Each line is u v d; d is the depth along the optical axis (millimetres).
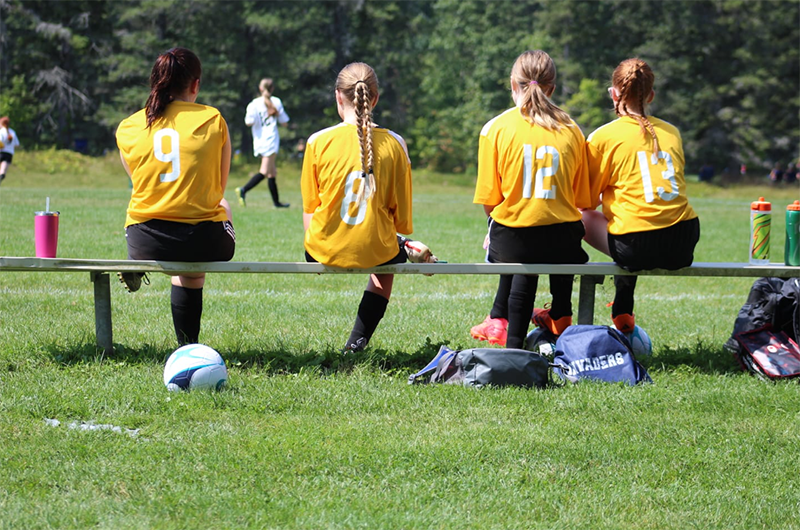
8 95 181250
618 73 19688
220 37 194750
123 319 23547
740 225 68562
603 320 26500
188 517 11195
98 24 191625
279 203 63844
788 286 19922
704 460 13789
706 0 199625
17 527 10750
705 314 27609
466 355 17766
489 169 18938
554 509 11867
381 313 19734
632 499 12273
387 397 16578
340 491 12195
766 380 18891
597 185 19500
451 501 11992
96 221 49156
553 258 19047
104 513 11242
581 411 16188
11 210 53844
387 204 18922
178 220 17844
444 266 18688
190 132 17828
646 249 18875
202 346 17062
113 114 188125
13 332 21109
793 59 194250
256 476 12562
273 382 17344
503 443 14156
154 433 14320
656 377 18750
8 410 15125
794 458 14000
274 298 27984
